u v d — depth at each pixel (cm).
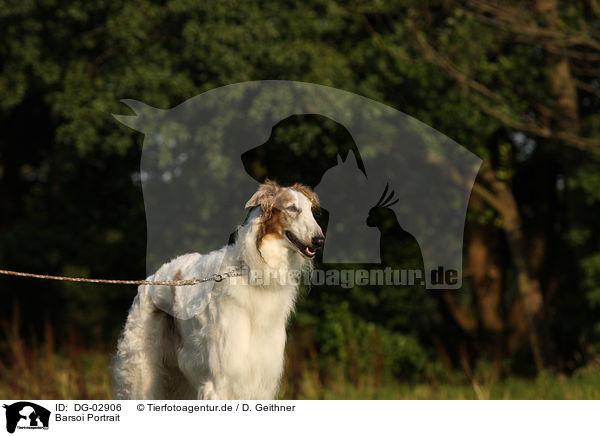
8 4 1213
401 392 1113
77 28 1295
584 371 1196
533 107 1399
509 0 1197
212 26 1173
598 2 1273
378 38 1237
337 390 1085
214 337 557
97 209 1574
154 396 618
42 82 1323
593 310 1384
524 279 1417
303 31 1238
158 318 619
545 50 1336
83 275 1581
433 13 1323
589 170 1223
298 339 1188
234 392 556
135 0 1209
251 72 1178
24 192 1753
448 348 1638
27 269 1602
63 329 1656
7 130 1678
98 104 1184
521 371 1551
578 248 1382
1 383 1067
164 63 1201
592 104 1507
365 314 1458
